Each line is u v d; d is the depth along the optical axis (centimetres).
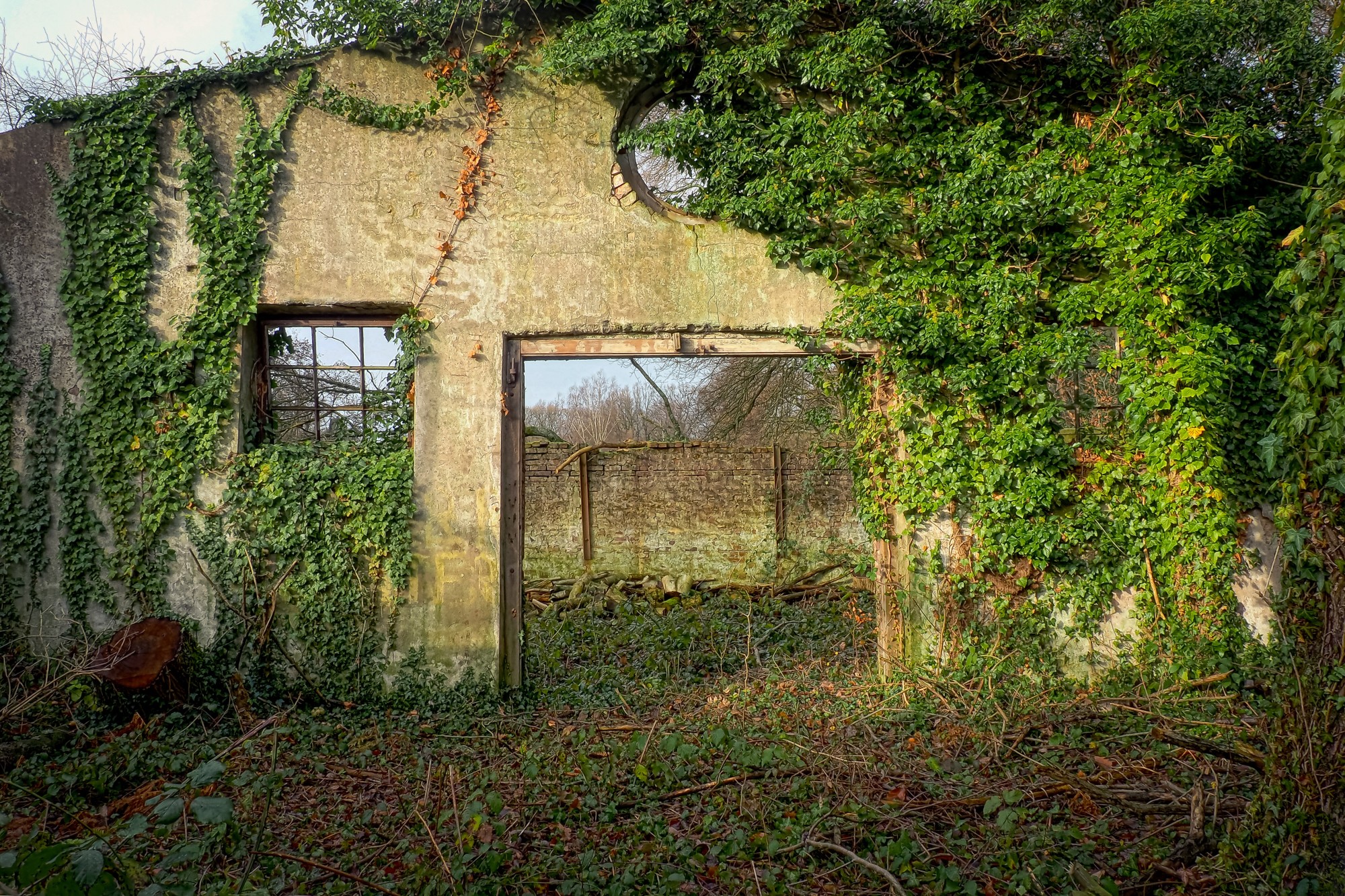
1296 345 392
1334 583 368
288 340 831
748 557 1395
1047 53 800
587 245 807
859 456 844
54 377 765
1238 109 795
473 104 805
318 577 773
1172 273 770
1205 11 750
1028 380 796
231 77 780
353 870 436
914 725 670
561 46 786
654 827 471
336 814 519
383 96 795
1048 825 449
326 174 791
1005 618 793
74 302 764
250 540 770
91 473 764
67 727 683
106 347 765
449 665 776
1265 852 374
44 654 745
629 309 806
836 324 809
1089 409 830
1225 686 737
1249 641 762
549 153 809
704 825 467
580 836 467
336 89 791
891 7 789
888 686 773
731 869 419
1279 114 807
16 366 761
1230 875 376
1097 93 812
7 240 762
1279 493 776
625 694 823
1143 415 778
